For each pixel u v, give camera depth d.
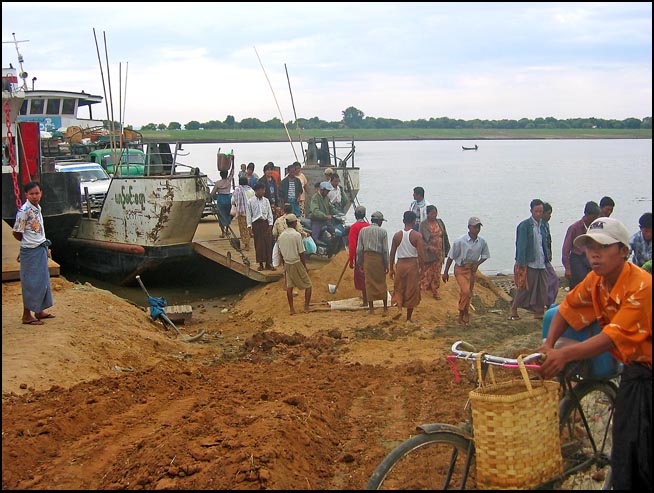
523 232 11.91
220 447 5.90
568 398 4.66
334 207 18.00
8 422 6.60
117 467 5.80
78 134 24.89
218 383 8.70
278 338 11.43
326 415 7.11
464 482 4.35
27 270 9.88
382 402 7.87
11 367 8.13
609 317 4.40
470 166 69.56
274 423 6.39
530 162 76.44
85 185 20.91
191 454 5.80
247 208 15.83
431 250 13.61
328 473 5.84
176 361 9.97
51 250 19.59
